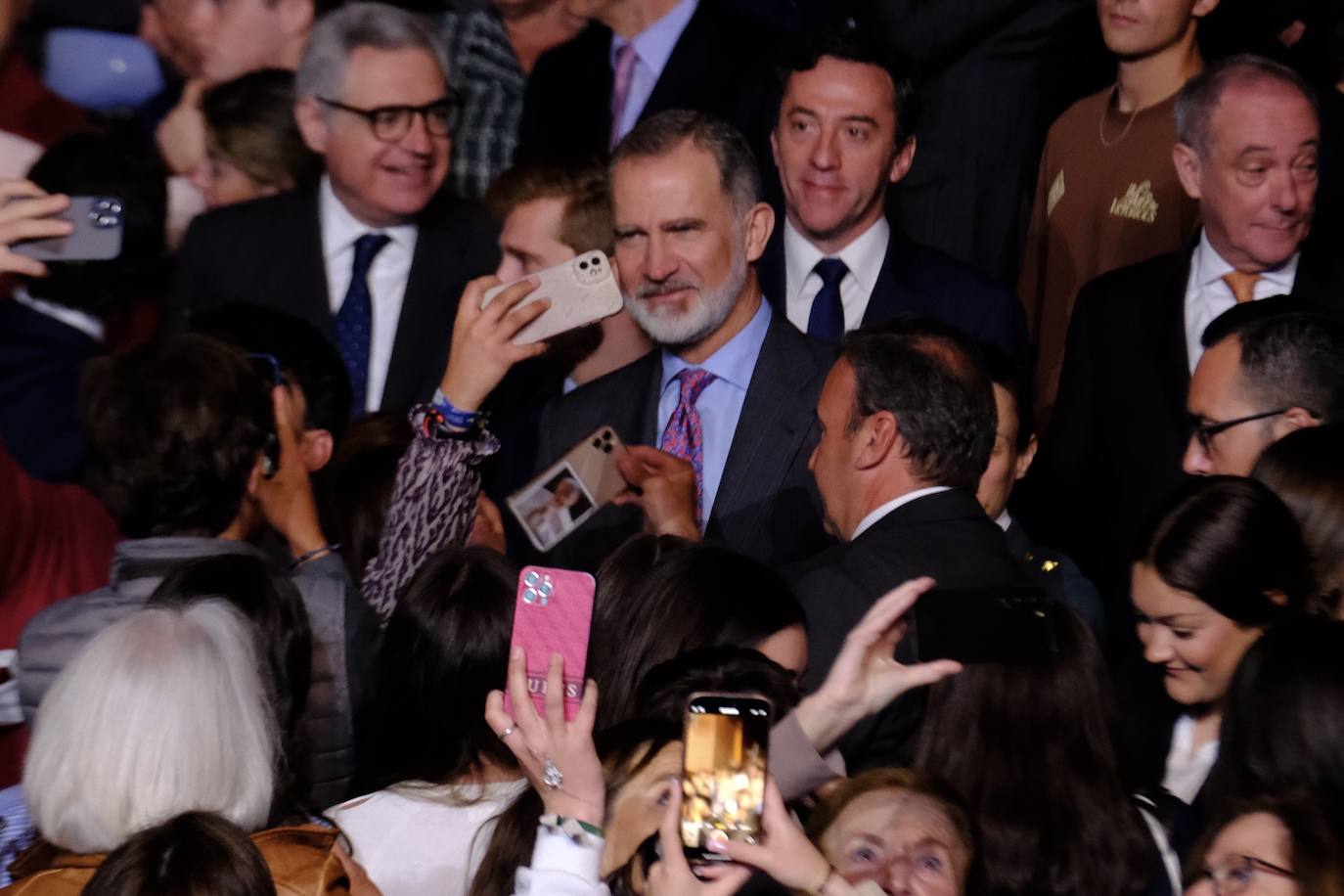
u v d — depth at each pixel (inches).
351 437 488.4
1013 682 339.3
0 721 449.7
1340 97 594.2
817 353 529.3
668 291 517.7
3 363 585.6
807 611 409.7
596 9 646.5
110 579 447.5
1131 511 571.8
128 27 670.5
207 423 406.6
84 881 291.4
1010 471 507.8
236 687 304.5
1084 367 581.9
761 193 527.2
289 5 657.0
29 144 659.4
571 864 275.4
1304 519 398.6
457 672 349.4
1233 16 606.5
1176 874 343.0
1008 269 639.1
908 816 296.2
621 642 360.2
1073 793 333.7
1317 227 573.0
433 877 339.9
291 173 625.3
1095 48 623.8
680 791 273.1
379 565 449.4
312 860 296.0
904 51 612.7
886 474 424.8
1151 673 414.9
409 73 603.5
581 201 584.4
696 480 519.5
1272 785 315.3
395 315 619.2
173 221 637.3
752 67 638.5
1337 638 324.2
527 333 476.4
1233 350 462.9
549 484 513.7
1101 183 613.3
